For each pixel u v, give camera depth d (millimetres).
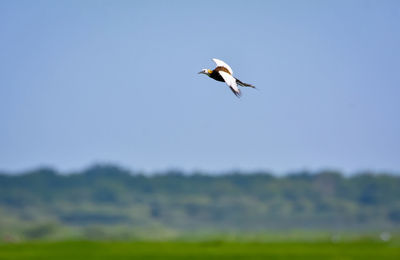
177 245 57875
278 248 54812
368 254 48812
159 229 169375
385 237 74000
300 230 168875
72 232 139125
